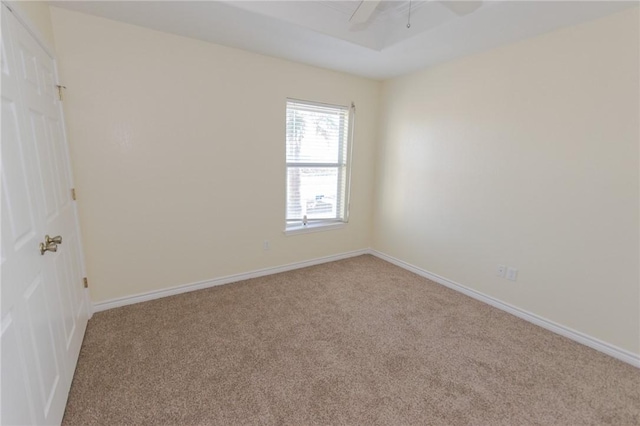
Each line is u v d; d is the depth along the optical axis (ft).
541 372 6.38
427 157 11.01
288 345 7.06
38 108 5.24
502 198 8.86
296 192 11.71
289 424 4.99
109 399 5.36
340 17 8.11
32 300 4.11
